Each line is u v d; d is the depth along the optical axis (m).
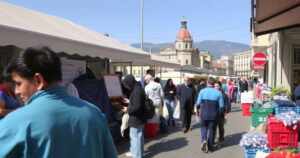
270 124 4.73
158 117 7.58
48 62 1.46
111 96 6.62
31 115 1.34
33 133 1.32
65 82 5.54
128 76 5.27
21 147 1.31
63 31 6.09
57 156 1.36
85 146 1.47
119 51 7.15
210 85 6.13
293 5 5.32
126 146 6.53
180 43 111.88
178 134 7.94
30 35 4.44
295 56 10.93
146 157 5.65
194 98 8.33
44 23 6.11
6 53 6.24
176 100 9.47
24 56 1.45
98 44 6.24
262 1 5.39
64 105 1.46
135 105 5.12
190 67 20.88
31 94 1.48
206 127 6.04
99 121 1.61
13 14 5.52
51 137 1.34
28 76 1.43
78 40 5.59
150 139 7.30
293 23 7.02
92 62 10.73
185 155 5.80
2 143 1.29
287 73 10.98
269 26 7.33
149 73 9.81
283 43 11.02
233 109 14.32
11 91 3.73
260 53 12.17
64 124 1.41
